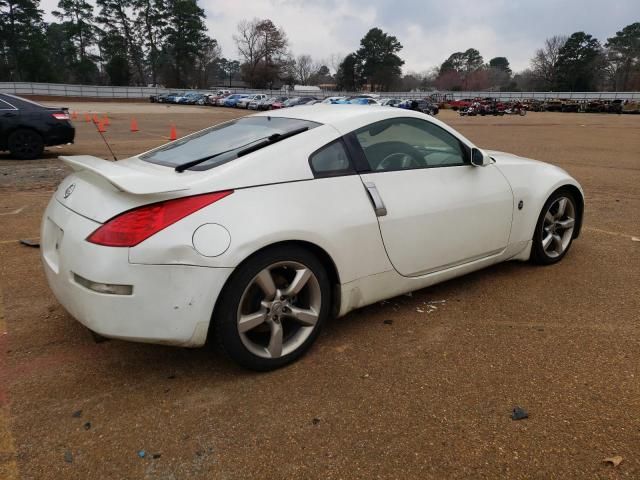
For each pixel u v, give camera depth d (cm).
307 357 296
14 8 8019
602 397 254
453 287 399
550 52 10169
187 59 9719
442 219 340
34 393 262
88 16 9350
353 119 319
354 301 310
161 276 238
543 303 367
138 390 265
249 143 299
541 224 424
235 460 215
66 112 1159
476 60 12612
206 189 253
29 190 778
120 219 240
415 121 349
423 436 228
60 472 208
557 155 1352
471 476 205
